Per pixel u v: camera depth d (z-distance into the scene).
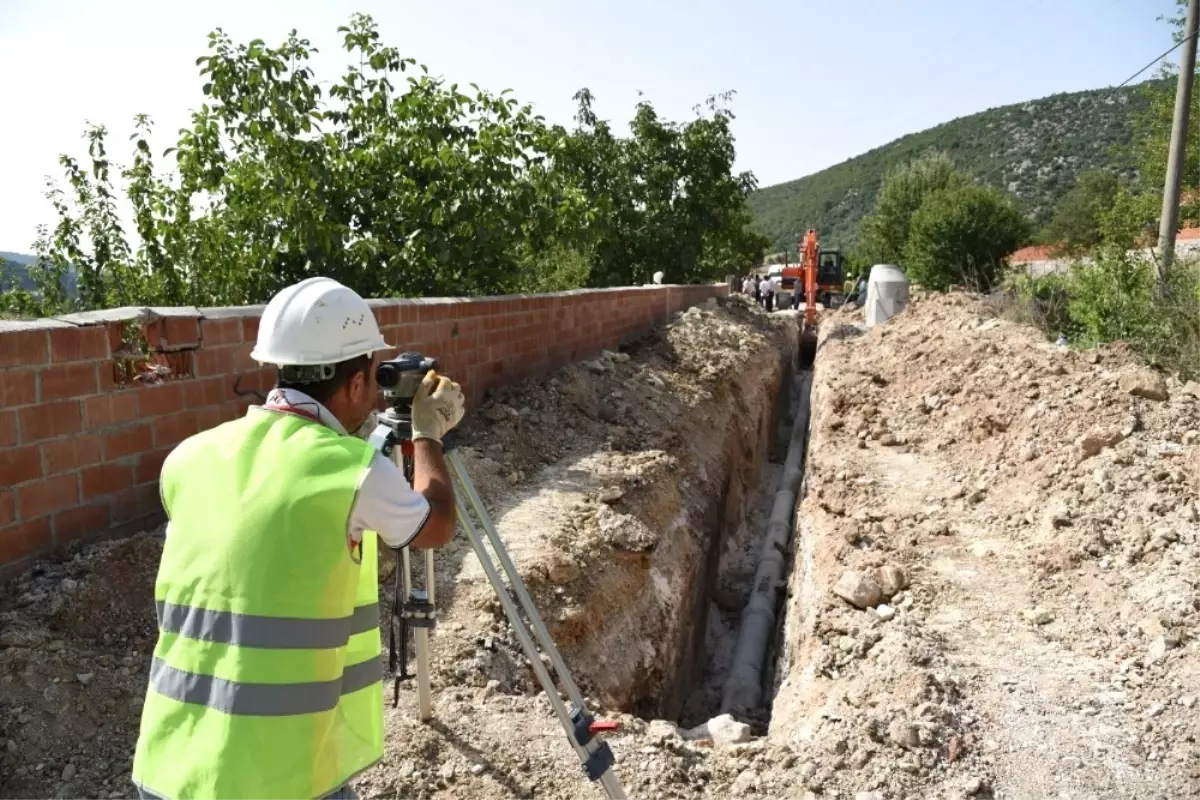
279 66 7.65
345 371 2.03
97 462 4.16
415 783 3.20
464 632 4.42
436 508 2.04
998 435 7.10
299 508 1.76
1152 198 17.09
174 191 7.58
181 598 1.82
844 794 3.26
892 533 5.81
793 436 15.78
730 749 3.63
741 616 9.09
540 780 3.27
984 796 3.20
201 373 4.75
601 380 9.93
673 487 7.94
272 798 1.72
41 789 2.95
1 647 3.40
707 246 21.50
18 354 3.74
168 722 1.79
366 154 8.47
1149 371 6.66
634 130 19.05
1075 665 4.06
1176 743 3.43
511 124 9.18
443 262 8.55
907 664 4.03
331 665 1.83
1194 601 4.20
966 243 23.95
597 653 5.33
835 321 21.56
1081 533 5.10
